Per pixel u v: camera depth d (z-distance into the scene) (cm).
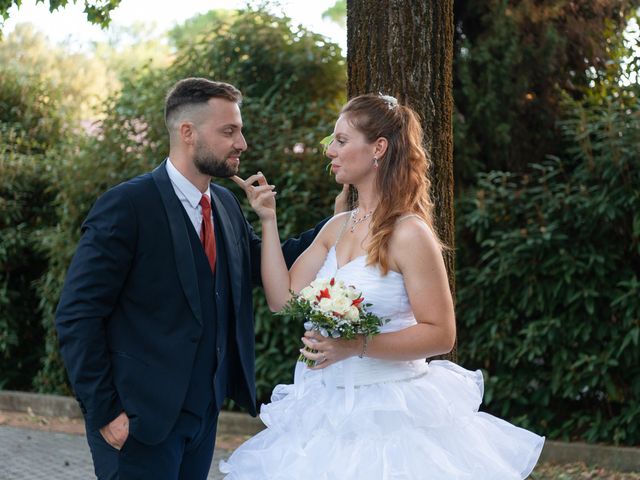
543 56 630
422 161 278
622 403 559
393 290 265
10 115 914
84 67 1450
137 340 283
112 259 278
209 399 294
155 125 673
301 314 255
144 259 284
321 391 278
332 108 672
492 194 575
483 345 578
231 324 305
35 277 825
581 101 623
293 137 639
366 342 255
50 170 801
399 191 270
